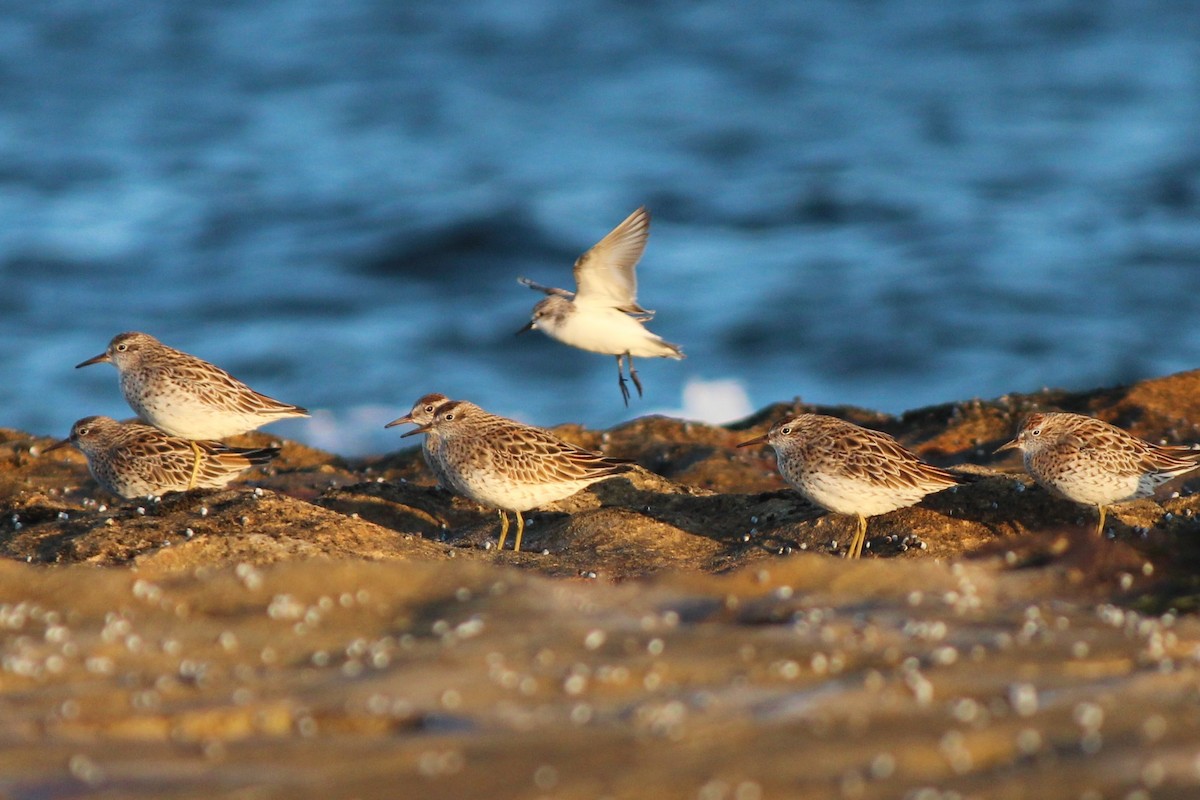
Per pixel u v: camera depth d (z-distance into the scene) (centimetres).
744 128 5288
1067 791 662
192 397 1435
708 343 3350
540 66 6341
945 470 1279
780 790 671
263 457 1495
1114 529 1242
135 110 5572
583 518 1351
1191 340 3253
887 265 3803
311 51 6525
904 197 4403
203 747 735
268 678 838
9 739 744
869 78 6041
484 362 3303
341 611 966
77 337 3412
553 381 3209
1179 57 6097
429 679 824
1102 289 3559
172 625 944
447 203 4275
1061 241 3944
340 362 3294
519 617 939
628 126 5378
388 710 776
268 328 3491
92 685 826
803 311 3500
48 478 1705
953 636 904
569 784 679
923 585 1043
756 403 3067
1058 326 3356
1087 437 1265
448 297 3703
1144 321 3366
